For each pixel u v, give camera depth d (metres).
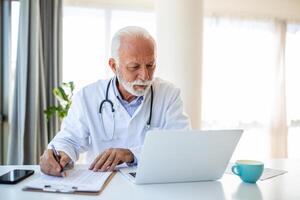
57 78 3.05
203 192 0.87
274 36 4.06
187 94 2.71
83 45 3.37
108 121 1.40
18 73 2.88
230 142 0.93
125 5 3.51
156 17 2.83
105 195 0.81
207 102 3.81
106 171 1.05
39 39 2.94
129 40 1.21
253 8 3.92
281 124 4.07
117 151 1.13
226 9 3.90
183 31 2.70
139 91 1.27
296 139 4.25
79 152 1.37
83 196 0.80
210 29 3.81
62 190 0.83
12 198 0.77
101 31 3.43
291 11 4.06
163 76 2.75
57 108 2.83
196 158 0.92
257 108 4.01
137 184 0.92
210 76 3.82
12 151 2.89
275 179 1.03
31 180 0.94
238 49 3.92
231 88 3.90
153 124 1.43
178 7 2.69
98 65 3.42
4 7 3.15
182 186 0.92
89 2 3.39
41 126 2.97
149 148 0.86
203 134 0.89
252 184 0.96
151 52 1.22
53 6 3.03
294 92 4.21
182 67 2.70
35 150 2.87
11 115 2.90
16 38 3.03
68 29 3.30
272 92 4.05
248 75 3.97
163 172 0.92
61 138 1.31
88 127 1.41
